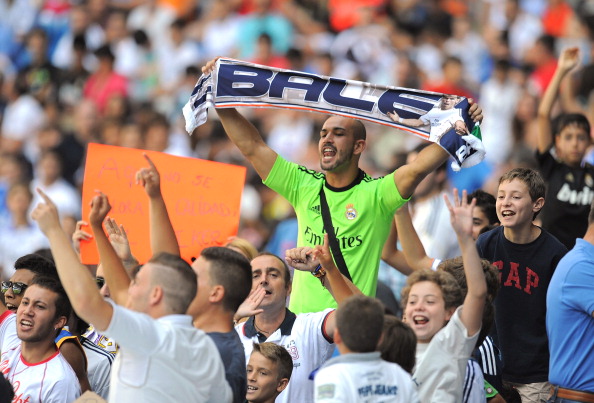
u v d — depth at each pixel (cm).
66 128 4894
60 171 4472
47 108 5031
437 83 4688
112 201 2091
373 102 2012
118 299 1644
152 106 4875
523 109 4184
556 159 2638
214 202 2164
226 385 1570
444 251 2788
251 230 3944
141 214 2103
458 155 1939
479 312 1638
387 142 4178
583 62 4794
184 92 4891
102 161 2098
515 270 2067
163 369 1476
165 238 1777
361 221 2047
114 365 1522
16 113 5025
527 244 2061
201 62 5272
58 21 5644
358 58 4919
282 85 2058
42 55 5531
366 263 2052
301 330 1939
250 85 2069
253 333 2000
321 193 2088
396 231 2408
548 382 2044
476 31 5103
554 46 4731
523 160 4000
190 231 2145
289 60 4959
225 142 4375
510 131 4297
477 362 1834
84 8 5634
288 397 1916
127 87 5081
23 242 4112
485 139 4278
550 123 2633
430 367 1656
